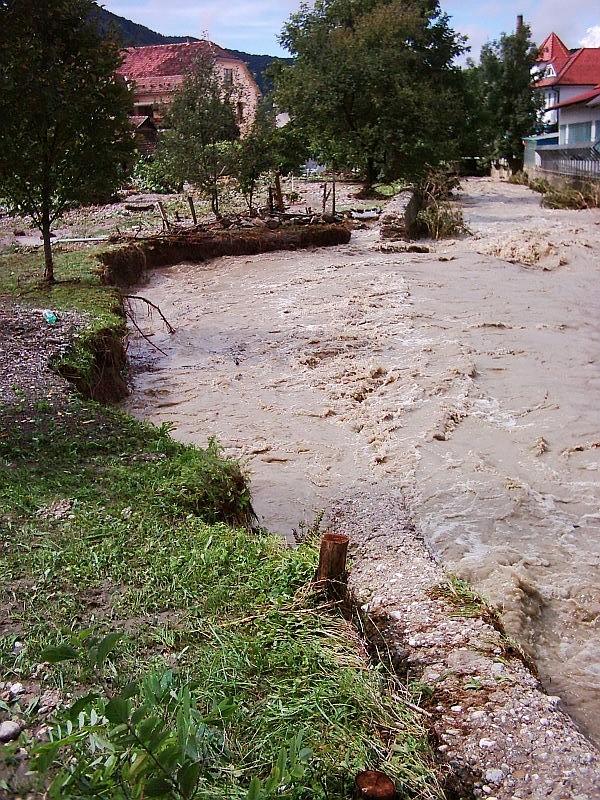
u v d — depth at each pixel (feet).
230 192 89.92
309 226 68.85
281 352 39.47
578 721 14.64
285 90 97.50
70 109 39.93
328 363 37.70
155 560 15.14
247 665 12.00
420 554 20.25
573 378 35.27
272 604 13.83
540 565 20.42
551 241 66.69
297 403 32.58
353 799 9.78
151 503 17.81
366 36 98.17
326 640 12.94
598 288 53.83
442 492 24.48
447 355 38.04
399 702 12.14
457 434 28.99
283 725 10.67
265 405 32.40
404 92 92.89
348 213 77.71
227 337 42.50
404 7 110.22
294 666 12.14
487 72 161.89
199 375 36.47
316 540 18.29
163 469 19.83
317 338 41.37
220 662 11.93
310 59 98.84
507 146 161.68
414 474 25.73
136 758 7.56
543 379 35.04
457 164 134.51
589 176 106.63
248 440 28.76
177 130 69.87
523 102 161.27
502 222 85.61
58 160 42.86
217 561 15.15
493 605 17.78
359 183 108.17
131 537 16.10
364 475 25.91
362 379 35.22
